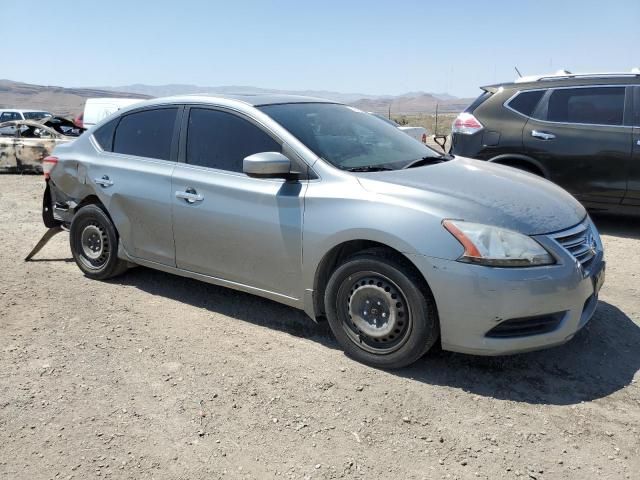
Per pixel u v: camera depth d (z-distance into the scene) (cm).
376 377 365
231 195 423
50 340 422
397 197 359
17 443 301
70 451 295
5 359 392
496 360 386
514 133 739
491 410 330
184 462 287
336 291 383
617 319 452
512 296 328
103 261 540
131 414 327
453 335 343
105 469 281
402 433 309
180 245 465
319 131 429
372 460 288
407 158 440
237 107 441
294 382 361
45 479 274
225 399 343
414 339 353
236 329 441
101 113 1958
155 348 409
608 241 681
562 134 709
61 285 540
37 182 1276
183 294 515
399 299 357
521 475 277
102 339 423
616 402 339
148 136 495
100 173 517
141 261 503
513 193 377
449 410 330
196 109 465
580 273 345
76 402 339
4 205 976
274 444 301
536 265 334
